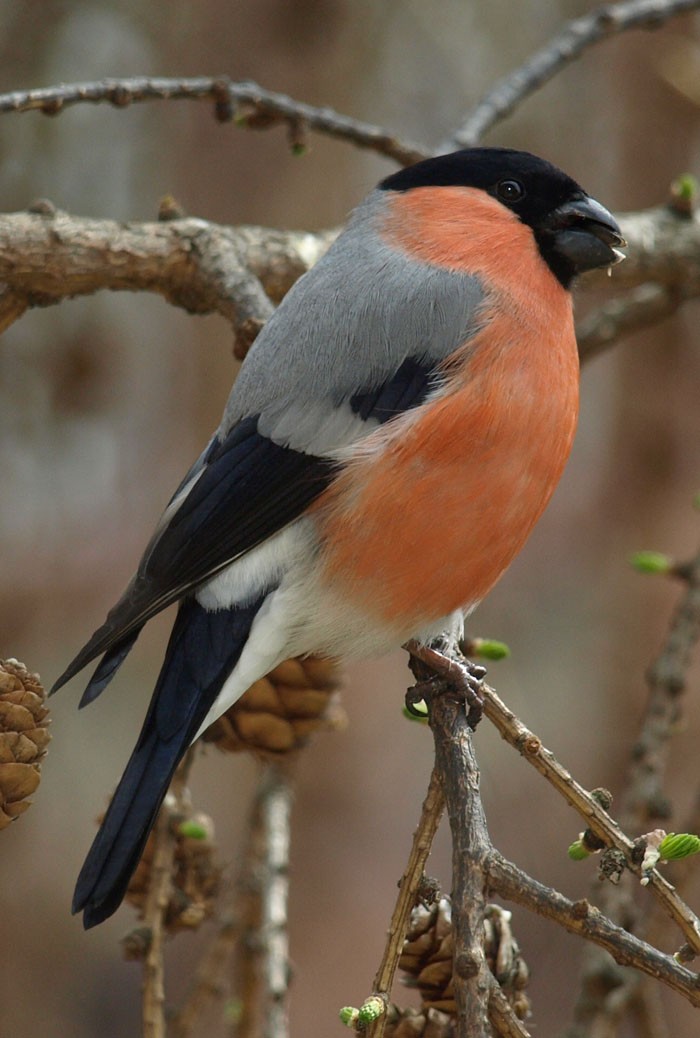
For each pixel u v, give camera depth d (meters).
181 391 13.52
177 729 5.40
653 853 4.03
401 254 6.01
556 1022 12.25
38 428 12.40
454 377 5.60
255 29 11.46
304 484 5.62
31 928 12.12
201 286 6.55
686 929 3.94
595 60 12.79
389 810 12.64
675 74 10.39
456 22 12.87
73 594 12.88
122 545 13.16
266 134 11.66
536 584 13.94
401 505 5.54
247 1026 6.36
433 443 5.52
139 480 13.45
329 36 11.55
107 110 12.50
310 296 5.96
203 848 5.52
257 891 6.34
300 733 6.10
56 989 12.09
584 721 13.16
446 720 4.87
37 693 4.60
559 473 5.87
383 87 12.58
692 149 12.33
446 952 4.66
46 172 12.02
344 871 12.34
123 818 5.00
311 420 5.66
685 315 12.26
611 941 3.92
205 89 6.43
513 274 5.92
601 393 14.23
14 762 4.55
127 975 12.37
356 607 5.68
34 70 11.95
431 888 4.27
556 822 12.95
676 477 12.44
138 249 6.42
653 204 12.32
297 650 5.83
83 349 12.27
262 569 5.64
